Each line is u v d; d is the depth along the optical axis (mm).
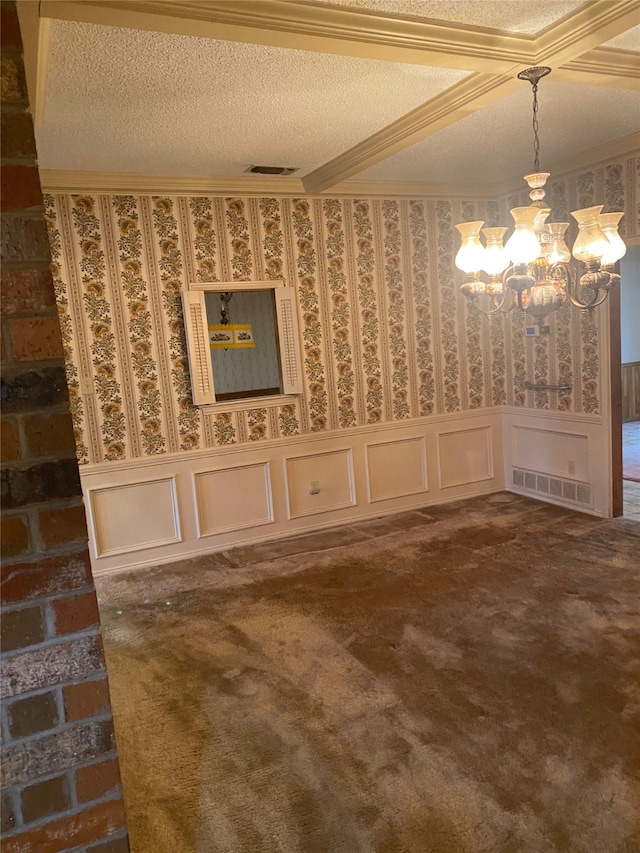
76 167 3586
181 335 4078
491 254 2660
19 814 1212
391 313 4703
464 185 4727
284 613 3303
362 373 4664
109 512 4004
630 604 3143
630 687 2459
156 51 2248
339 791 2014
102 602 3582
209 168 3791
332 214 4410
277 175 4070
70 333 3795
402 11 2123
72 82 2447
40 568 1173
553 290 2512
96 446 3936
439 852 1758
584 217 2447
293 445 4492
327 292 4461
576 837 1776
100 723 1249
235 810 1960
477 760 2109
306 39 2121
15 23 1084
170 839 1860
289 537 4508
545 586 3410
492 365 5141
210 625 3223
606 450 4359
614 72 2617
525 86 2783
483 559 3848
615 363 4273
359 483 4750
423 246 4750
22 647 1176
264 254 4227
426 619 3127
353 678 2650
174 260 3994
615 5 2088
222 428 4266
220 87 2594
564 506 4742
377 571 3779
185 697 2592
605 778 1992
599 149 3916
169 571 4008
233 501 4355
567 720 2289
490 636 2918
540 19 2242
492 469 5242
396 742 2229
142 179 3811
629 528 4203
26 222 1110
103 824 1278
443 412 5000
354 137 3375
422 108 2959
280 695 2564
